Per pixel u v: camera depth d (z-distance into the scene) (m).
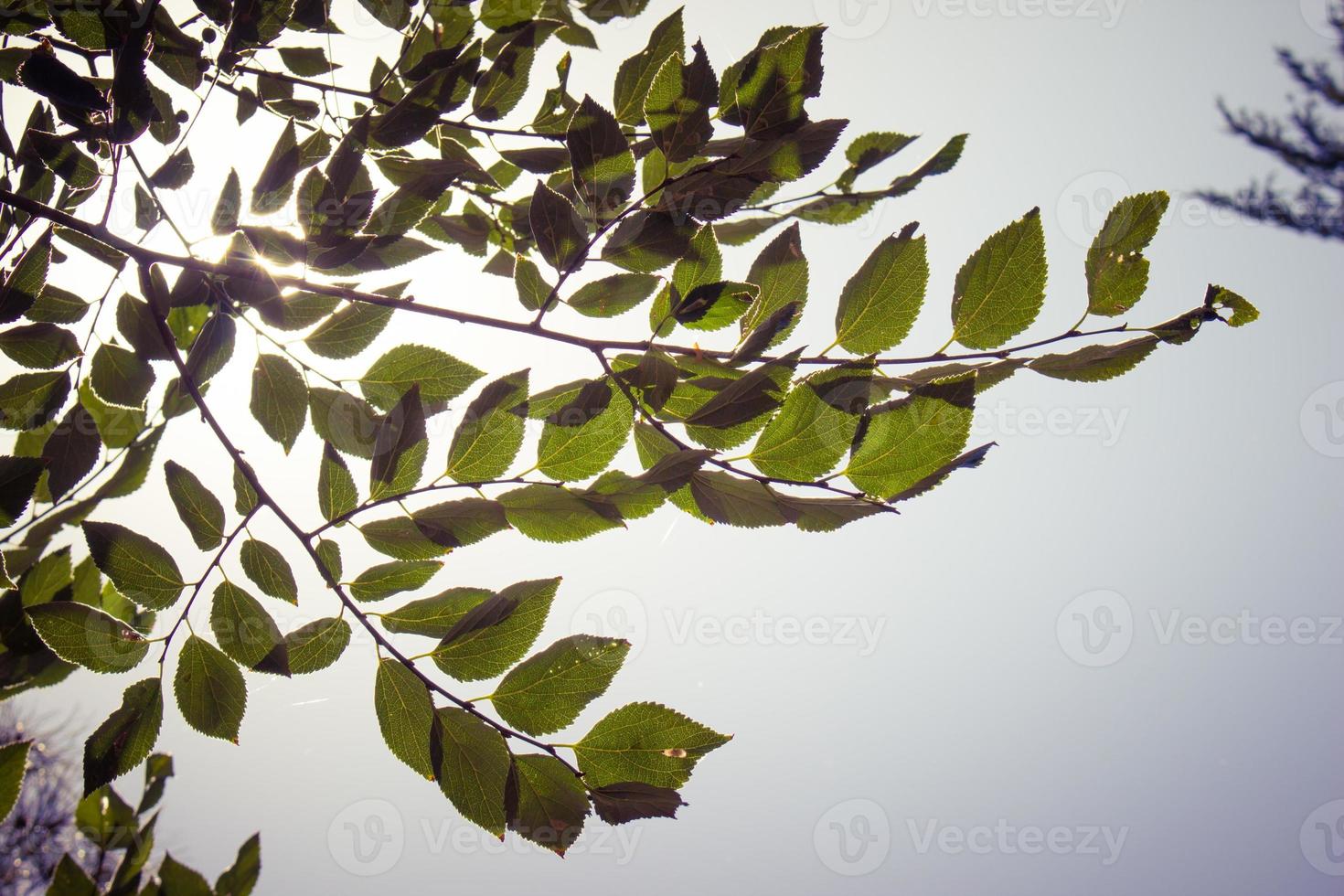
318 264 1.33
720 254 1.31
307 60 1.46
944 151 1.40
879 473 1.27
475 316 1.32
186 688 1.31
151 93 1.35
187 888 1.39
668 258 1.31
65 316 1.39
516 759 1.28
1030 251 1.28
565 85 1.45
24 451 1.43
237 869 1.40
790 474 1.28
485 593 1.32
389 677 1.29
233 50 1.38
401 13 1.43
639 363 1.30
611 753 1.29
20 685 1.38
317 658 1.31
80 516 1.44
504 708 1.29
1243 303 1.27
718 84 1.29
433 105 1.35
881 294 1.29
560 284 1.31
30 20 1.34
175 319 1.44
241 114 1.45
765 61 1.29
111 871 1.41
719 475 1.29
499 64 1.43
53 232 1.38
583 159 1.30
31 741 1.32
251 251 1.33
